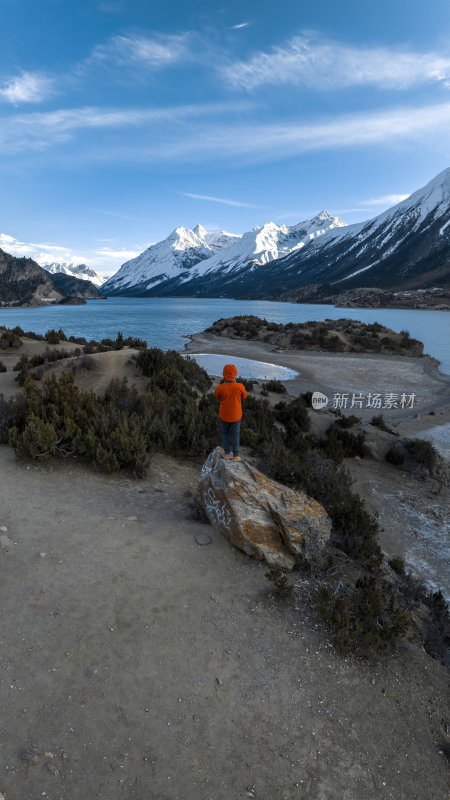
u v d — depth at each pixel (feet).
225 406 25.54
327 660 16.20
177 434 38.50
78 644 15.28
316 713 13.93
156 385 54.85
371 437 60.59
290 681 14.98
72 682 13.75
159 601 17.98
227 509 23.49
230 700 13.89
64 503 25.63
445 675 17.22
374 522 30.91
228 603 18.43
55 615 16.47
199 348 168.66
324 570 21.71
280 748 12.57
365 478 48.62
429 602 24.53
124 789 10.90
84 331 224.33
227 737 12.66
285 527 22.30
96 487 28.40
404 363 143.64
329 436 56.90
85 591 17.99
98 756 11.62
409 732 14.05
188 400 49.62
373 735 13.61
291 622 17.85
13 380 58.85
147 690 13.83
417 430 70.03
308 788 11.60
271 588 19.80
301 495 24.86
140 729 12.53
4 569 18.76
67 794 10.61
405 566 31.12
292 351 167.32
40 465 30.53
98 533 22.63
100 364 64.34
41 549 20.58
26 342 103.71
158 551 21.58
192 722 12.97
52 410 36.81
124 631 16.14
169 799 10.81
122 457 31.12
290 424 59.52
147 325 270.26
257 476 24.99
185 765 11.70
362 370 128.26
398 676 16.30
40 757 11.34
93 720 12.60
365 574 23.97
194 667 14.96
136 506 26.40
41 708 12.74
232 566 21.16
